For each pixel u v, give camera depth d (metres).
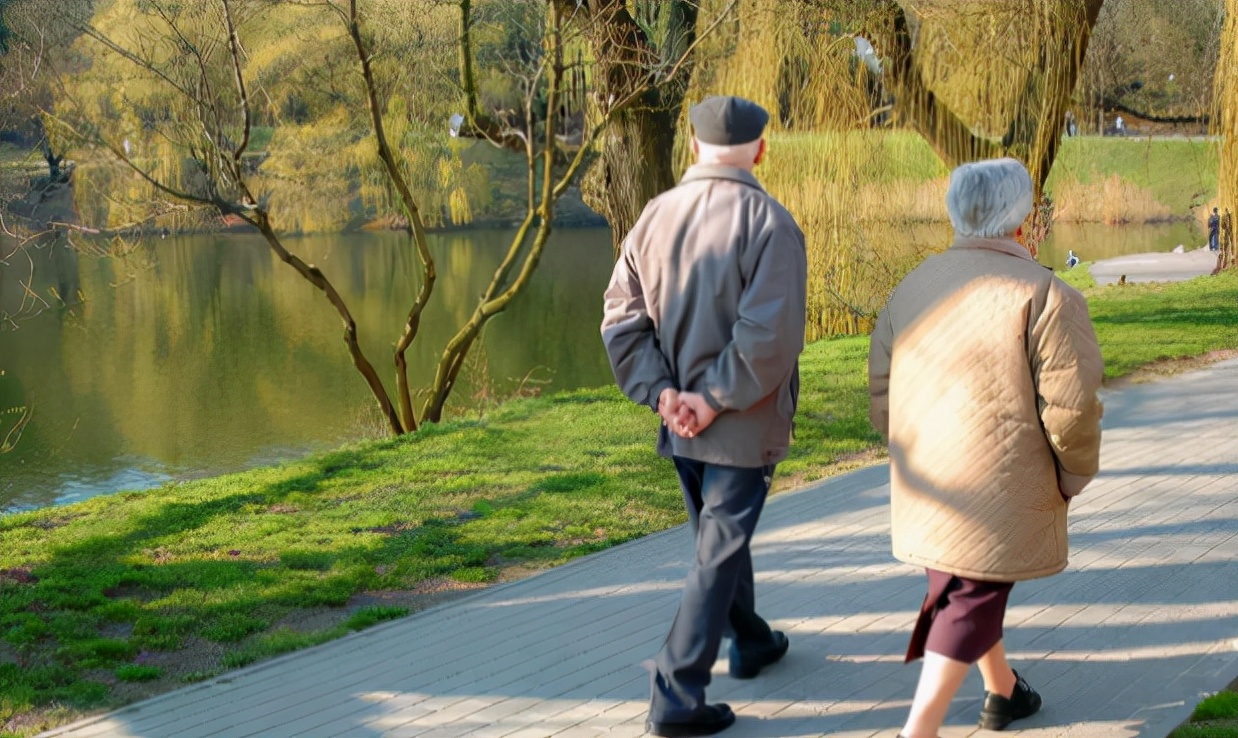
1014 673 3.24
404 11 11.45
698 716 3.27
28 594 5.22
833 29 12.51
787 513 5.74
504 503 6.68
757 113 3.24
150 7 10.54
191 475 13.60
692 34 11.80
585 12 11.15
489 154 51.12
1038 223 12.54
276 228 19.12
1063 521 2.96
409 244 44.69
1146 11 13.60
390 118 13.19
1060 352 2.78
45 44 10.48
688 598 3.24
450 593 5.16
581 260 40.25
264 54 11.47
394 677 3.99
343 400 17.89
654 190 12.12
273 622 4.86
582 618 4.49
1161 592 4.26
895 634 4.02
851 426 8.07
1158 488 5.67
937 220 13.06
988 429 2.87
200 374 20.48
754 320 3.08
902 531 3.02
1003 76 12.48
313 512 6.76
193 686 4.10
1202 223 31.72
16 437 15.53
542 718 3.54
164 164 11.27
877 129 12.86
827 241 13.09
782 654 3.79
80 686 4.12
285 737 3.52
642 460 7.66
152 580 5.42
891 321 3.11
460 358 11.52
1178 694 3.40
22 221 11.12
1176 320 12.04
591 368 19.72
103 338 23.92
